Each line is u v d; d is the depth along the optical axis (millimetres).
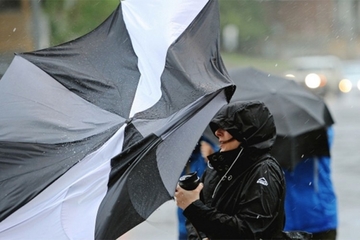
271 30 103938
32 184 7000
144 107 7250
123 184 6727
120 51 7910
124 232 6613
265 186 7820
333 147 31406
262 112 8102
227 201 8047
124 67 7746
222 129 8062
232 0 101812
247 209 7770
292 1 106125
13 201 6949
